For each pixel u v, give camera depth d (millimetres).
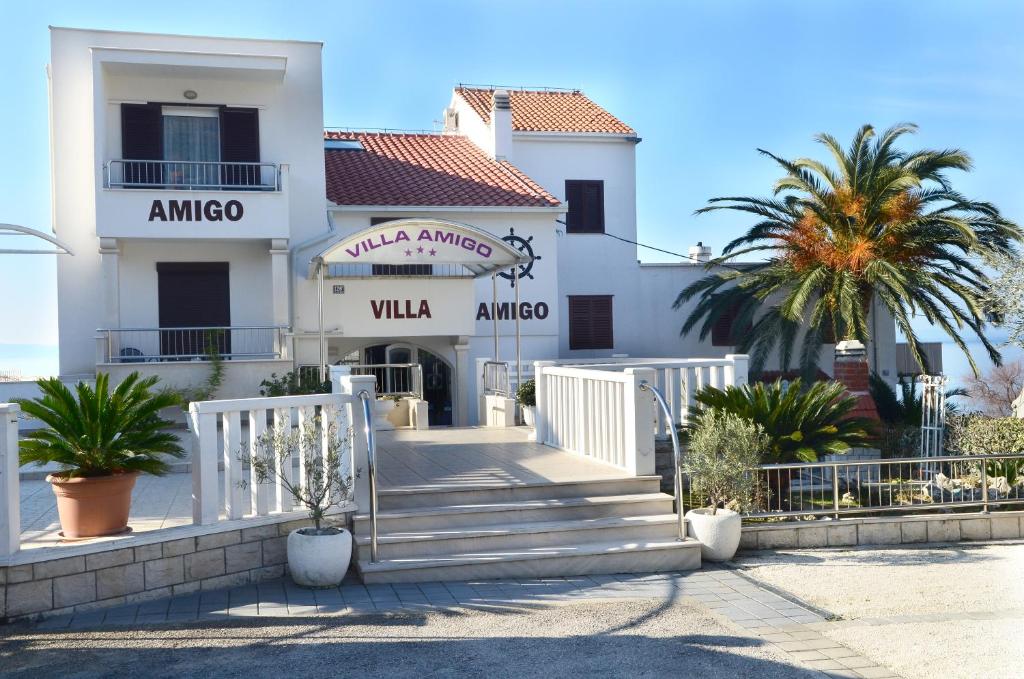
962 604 8156
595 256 29234
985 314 22969
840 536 10742
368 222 23203
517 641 7008
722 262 26781
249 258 21297
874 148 24875
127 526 8234
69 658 6516
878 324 28844
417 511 9578
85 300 20109
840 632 7297
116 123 20422
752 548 10484
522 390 16500
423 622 7465
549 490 10297
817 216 25156
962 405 26469
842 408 12156
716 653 6762
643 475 10773
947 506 11219
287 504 9078
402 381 24516
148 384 8375
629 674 6309
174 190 19594
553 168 29219
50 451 7777
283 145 21453
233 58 19984
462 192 24562
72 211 20109
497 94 27531
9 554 7195
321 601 8016
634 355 29188
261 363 19047
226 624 7336
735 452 10156
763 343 26000
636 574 9305
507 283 24750
